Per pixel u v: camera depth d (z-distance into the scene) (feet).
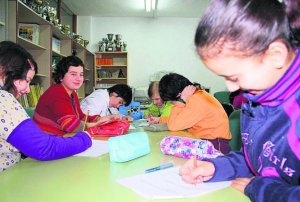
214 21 1.49
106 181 2.50
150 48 20.93
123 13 19.89
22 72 3.64
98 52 19.66
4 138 3.15
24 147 3.12
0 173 2.74
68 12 19.43
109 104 9.05
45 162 3.16
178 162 3.16
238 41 1.47
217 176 2.43
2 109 3.10
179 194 2.19
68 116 6.01
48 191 2.26
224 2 1.50
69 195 2.18
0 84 3.58
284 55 1.55
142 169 2.89
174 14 20.03
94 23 20.76
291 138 1.85
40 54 11.62
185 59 20.86
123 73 20.33
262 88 1.69
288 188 1.78
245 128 2.33
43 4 11.32
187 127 5.60
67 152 3.36
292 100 1.79
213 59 1.57
